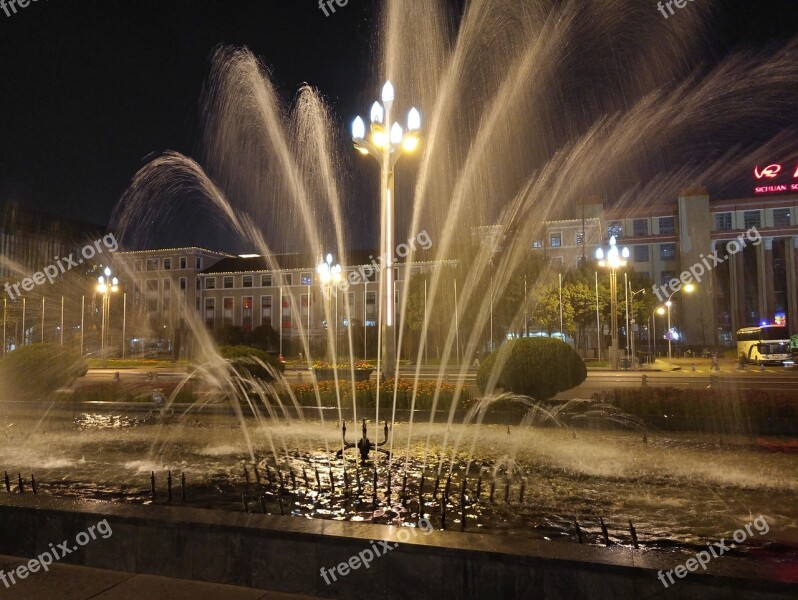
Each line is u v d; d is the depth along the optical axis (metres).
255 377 16.89
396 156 15.91
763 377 27.98
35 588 3.98
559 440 10.56
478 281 43.62
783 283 58.19
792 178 60.03
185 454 9.60
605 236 60.81
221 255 80.00
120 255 75.62
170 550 4.20
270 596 3.87
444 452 9.57
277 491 7.20
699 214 60.19
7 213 64.12
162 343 66.06
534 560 3.54
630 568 3.39
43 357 16.62
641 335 59.06
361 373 24.64
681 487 7.36
